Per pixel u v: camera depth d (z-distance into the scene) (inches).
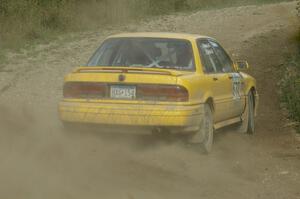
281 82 1034.1
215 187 508.7
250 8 1899.6
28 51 1289.4
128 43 634.2
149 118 561.9
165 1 1959.9
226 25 1601.9
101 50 639.8
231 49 1304.1
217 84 637.3
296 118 809.5
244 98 730.2
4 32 1389.0
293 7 1861.5
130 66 610.9
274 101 935.7
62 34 1512.1
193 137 589.6
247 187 515.5
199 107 584.4
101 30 1585.9
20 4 1520.7
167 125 561.9
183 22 1688.0
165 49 621.9
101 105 571.8
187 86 567.5
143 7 1828.2
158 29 1584.6
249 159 609.0
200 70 607.5
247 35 1444.4
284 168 580.4
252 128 755.4
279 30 1473.9
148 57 617.0
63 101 589.6
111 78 575.5
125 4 1792.6
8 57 1213.7
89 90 581.0
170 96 564.7
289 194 501.4
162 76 569.0
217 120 643.5
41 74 1079.6
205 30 1542.8
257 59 1221.7
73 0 1684.3
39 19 1529.3
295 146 677.3
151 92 567.8
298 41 1343.5
